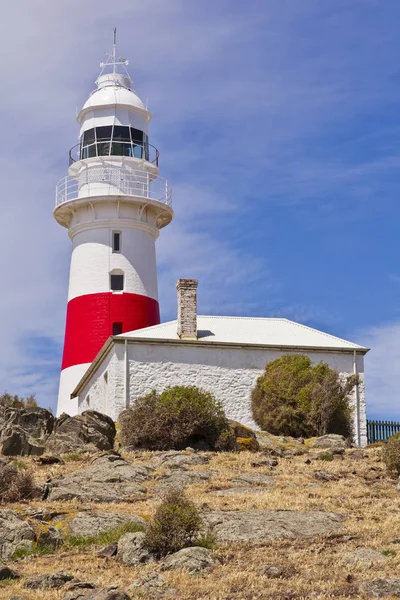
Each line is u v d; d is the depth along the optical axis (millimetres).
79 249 45000
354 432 36469
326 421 33375
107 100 46406
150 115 47406
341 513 18797
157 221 46906
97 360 38125
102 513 18312
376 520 18203
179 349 36219
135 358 35781
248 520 17672
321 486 21781
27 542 16500
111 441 28875
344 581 14172
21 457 25844
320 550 16000
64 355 44469
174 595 13617
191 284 37156
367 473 23562
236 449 27672
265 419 34000
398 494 20844
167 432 27359
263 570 14750
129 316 43438
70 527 17531
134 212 45062
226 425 28312
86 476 22234
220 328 38219
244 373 36531
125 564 15617
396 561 15109
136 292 44031
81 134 46938
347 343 38062
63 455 26172
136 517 17891
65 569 15328
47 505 19359
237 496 20250
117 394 35281
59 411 44031
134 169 45875
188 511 16344
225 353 36594
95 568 15359
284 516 18109
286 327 39125
